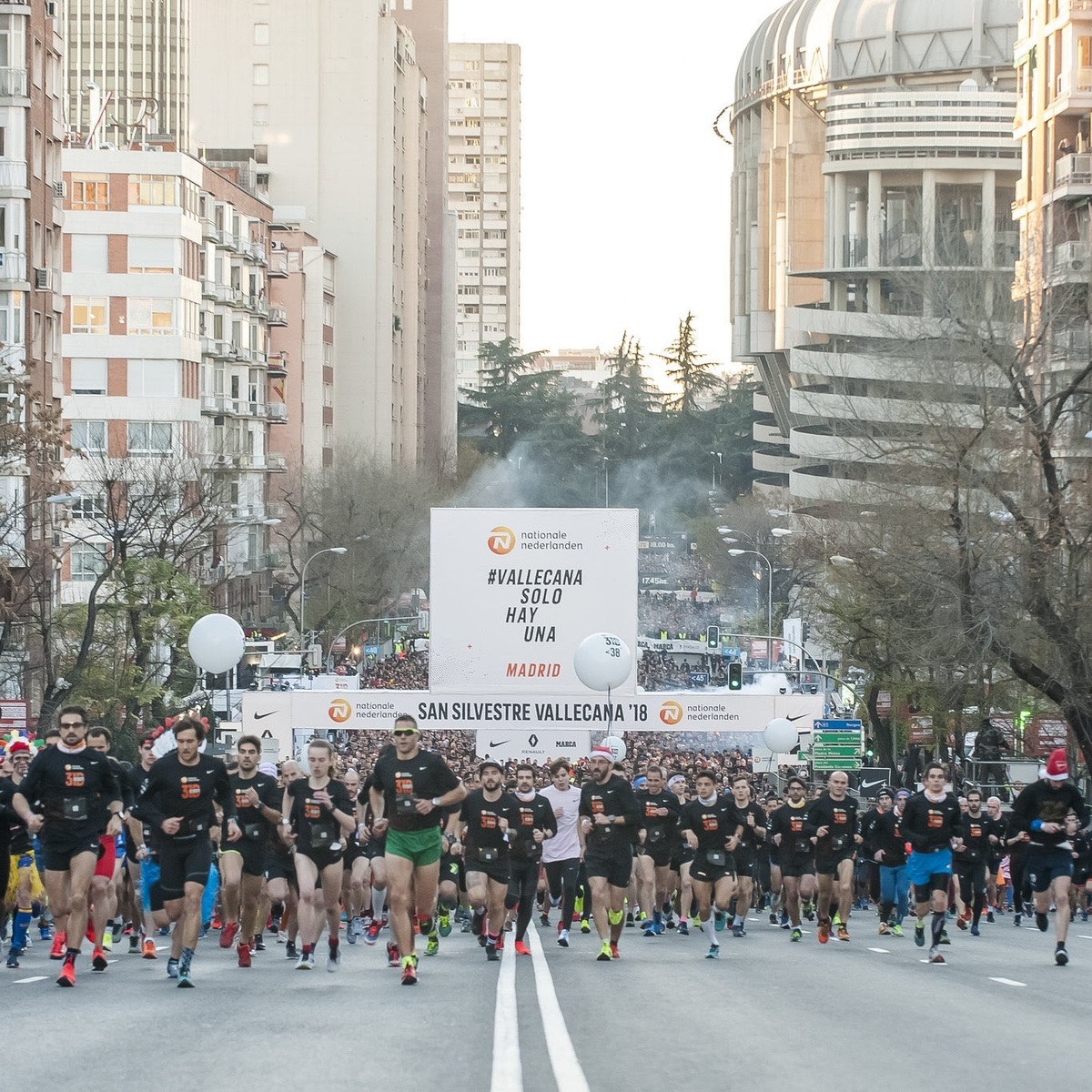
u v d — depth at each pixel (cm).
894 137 19550
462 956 2592
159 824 2038
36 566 7419
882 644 7400
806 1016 1756
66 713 2052
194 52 18988
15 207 8288
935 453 5341
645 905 3219
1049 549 5184
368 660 13450
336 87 19000
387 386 19512
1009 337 5566
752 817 3209
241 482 13738
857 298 19275
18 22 8294
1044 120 9662
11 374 6656
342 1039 1506
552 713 6150
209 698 7912
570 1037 1534
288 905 2567
